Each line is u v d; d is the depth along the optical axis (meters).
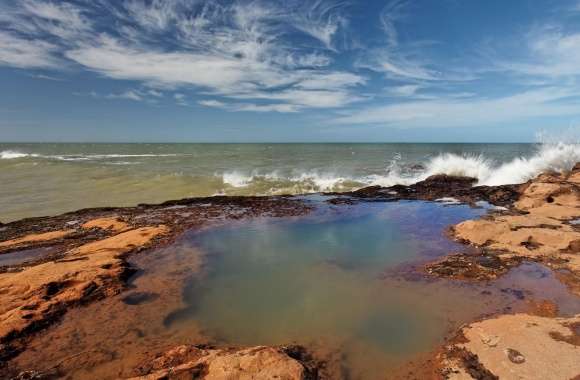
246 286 6.13
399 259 7.19
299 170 24.52
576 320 4.44
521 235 7.61
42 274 6.04
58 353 4.30
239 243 8.50
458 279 6.09
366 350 4.25
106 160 36.06
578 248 6.96
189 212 11.90
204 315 5.19
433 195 13.97
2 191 17.38
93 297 5.67
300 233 9.27
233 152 57.16
